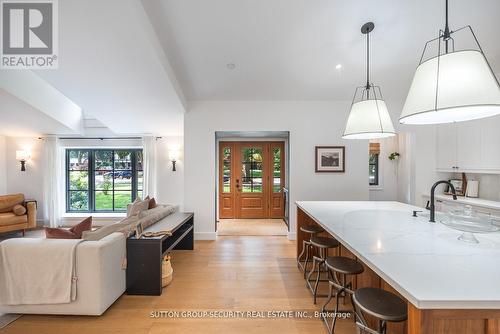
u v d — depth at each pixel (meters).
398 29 2.79
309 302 2.34
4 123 4.45
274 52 3.15
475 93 1.15
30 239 2.17
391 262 1.21
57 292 2.04
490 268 1.14
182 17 2.62
